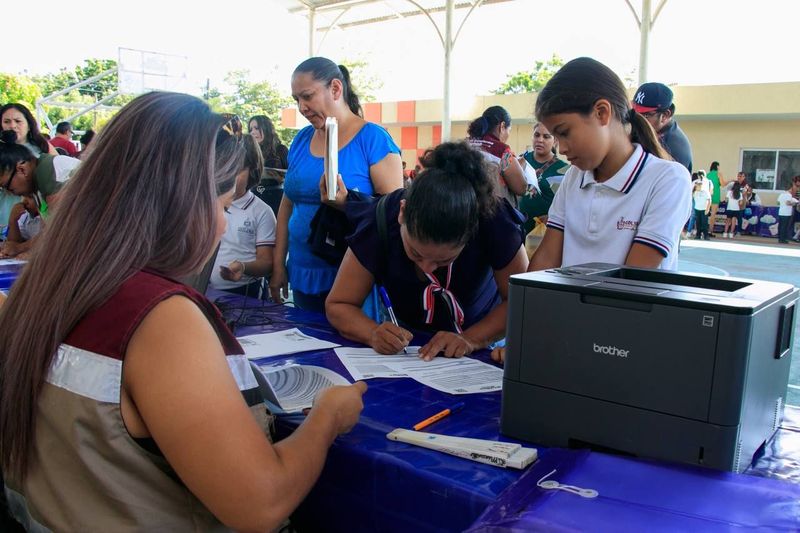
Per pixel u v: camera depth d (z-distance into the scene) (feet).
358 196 7.25
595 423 3.25
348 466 3.48
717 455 2.92
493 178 5.27
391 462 3.29
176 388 2.49
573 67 5.15
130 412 2.60
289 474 2.75
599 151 5.20
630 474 2.76
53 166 10.37
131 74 53.88
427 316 5.83
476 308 5.99
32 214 11.23
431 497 3.11
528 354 3.45
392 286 5.86
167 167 2.79
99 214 2.73
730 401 2.87
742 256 32.04
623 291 3.11
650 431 3.09
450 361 5.14
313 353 5.42
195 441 2.49
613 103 5.15
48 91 123.34
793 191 39.83
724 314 2.83
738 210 41.39
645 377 3.07
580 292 3.23
